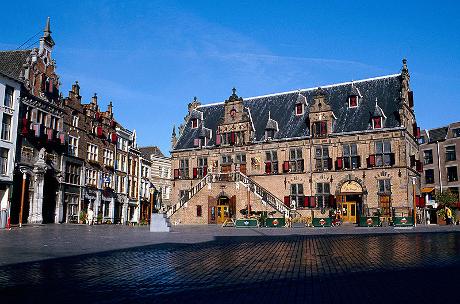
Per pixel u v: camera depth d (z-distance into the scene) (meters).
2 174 34.38
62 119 43.53
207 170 52.62
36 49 39.88
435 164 64.06
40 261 12.11
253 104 54.53
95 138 50.09
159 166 69.75
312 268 10.84
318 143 46.25
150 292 7.92
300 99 49.94
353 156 44.38
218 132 52.38
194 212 47.06
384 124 43.59
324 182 45.38
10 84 35.53
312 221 36.78
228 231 29.30
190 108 58.91
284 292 7.83
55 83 42.91
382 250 14.88
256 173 49.34
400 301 6.99
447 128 63.53
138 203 60.81
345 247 16.19
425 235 21.92
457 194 60.47
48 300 7.22
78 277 9.56
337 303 6.90
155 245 17.69
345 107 47.22
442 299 7.11
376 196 42.62
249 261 12.33
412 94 46.38
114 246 17.08
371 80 48.03
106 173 52.22
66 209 44.03
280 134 49.03
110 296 7.56
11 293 7.77
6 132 35.25
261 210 43.47
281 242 19.02
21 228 30.06
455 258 12.41
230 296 7.52
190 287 8.40
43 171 39.09
